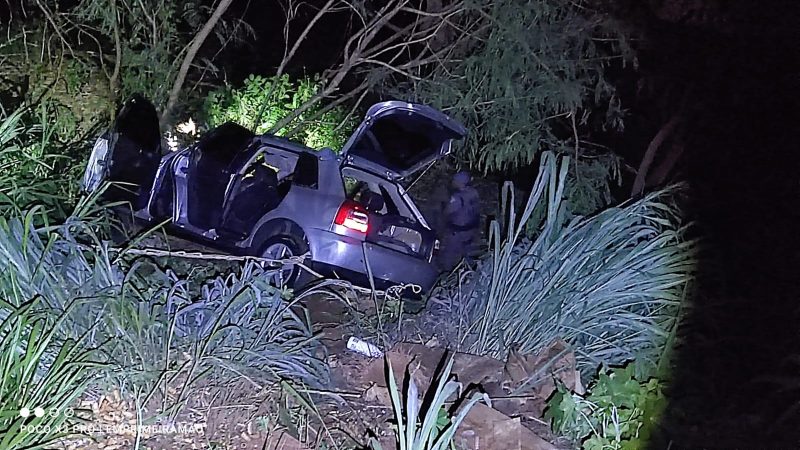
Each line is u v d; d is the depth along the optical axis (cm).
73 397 396
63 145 866
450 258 880
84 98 1098
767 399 673
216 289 529
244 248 795
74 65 1104
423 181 1208
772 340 786
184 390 439
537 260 609
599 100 1070
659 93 1289
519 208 1088
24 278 448
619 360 601
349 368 560
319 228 758
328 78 1206
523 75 980
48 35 1127
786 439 607
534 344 589
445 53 1093
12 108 897
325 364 520
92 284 469
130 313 456
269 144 822
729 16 1176
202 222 823
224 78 1304
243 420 449
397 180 856
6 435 361
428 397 494
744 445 580
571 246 609
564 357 564
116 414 433
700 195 1268
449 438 412
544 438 501
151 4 1073
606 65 1073
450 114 1015
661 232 659
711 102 1272
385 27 1276
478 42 1049
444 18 1054
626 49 1038
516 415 522
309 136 1227
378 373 544
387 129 817
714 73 1237
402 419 439
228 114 1216
